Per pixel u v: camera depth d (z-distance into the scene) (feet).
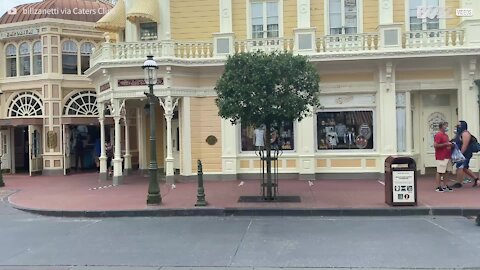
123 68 58.59
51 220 39.32
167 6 63.16
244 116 41.22
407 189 39.04
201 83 60.85
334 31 62.13
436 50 55.83
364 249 27.09
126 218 39.47
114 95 59.52
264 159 43.93
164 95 58.34
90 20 86.69
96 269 24.27
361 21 61.46
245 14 63.21
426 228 32.78
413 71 58.75
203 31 63.46
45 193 54.60
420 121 62.39
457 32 56.65
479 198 41.93
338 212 38.47
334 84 59.77
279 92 40.81
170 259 25.77
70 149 87.71
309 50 58.03
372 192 47.47
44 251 28.32
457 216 37.19
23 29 84.69
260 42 59.47
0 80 86.38
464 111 56.90
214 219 38.11
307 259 25.21
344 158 59.82
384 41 57.16
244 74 40.55
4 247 29.55
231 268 23.90
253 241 29.73
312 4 62.13
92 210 40.65
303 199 43.62
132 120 83.87
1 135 86.89
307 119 59.41
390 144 58.29
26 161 91.04
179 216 39.75
